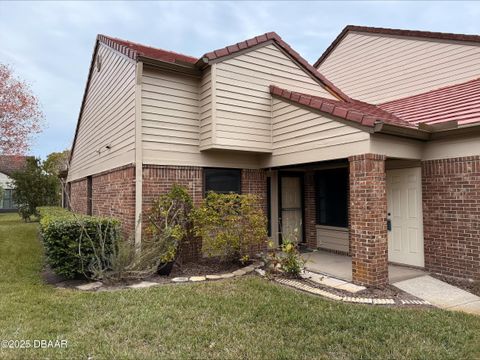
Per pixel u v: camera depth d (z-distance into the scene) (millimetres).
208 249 6805
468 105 6578
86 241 6219
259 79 7867
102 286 5762
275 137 7832
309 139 6828
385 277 5586
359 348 3477
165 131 7148
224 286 5637
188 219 7000
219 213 6836
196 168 7547
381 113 7340
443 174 6320
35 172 19906
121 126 7809
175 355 3326
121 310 4500
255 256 7812
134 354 3332
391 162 7293
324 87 9102
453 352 3359
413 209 6859
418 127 5762
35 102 20484
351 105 8305
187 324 4070
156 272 6438
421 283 5797
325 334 3816
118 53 8125
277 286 5656
